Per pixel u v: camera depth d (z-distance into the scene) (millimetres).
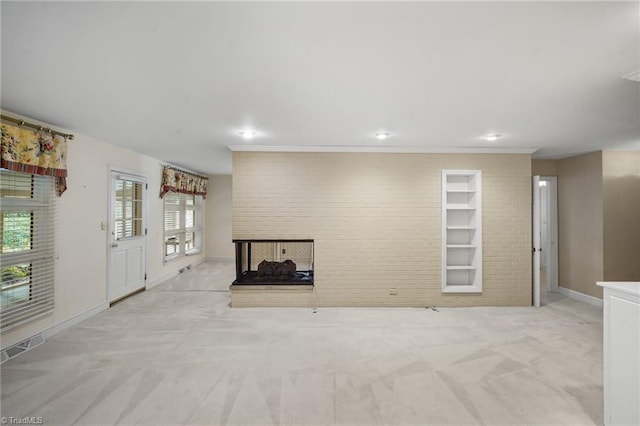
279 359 2734
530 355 2809
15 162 2750
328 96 2383
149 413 1997
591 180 4484
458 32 1531
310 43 1637
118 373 2482
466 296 4293
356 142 3938
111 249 4203
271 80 2102
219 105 2594
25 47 1673
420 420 1941
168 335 3258
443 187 4266
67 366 2590
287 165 4246
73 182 3531
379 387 2299
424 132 3426
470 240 4469
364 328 3477
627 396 1706
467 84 2148
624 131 3336
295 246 4594
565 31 1514
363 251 4270
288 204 4250
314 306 4246
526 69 1927
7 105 2617
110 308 4164
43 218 3154
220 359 2730
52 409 2025
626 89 2223
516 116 2842
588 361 2695
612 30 1499
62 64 1878
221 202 8086
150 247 5312
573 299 4691
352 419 1950
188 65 1894
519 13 1377
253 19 1428
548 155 4730
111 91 2305
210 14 1390
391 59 1812
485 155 4293
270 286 4230
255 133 3529
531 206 4324
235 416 1973
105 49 1701
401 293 4273
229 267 7242
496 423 1917
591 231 4488
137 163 4836
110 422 1911
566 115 2795
